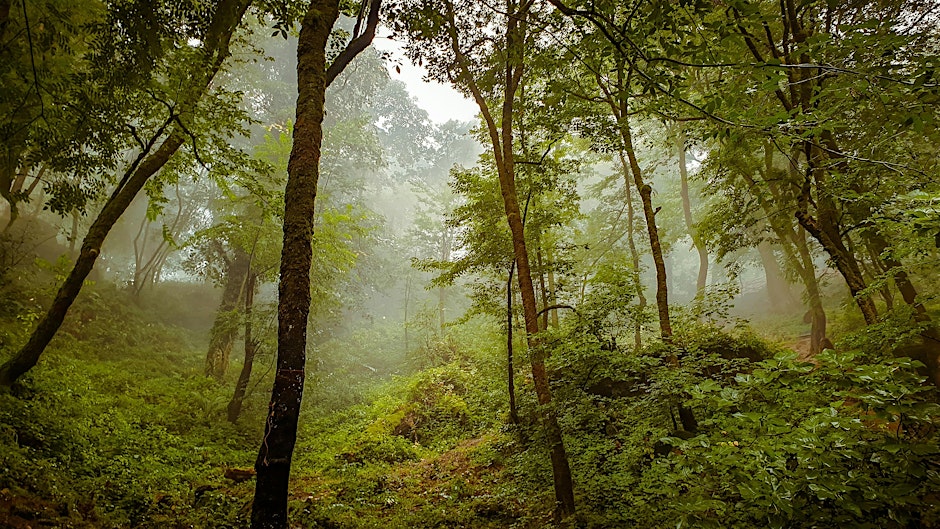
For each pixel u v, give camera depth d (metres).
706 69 7.45
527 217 10.58
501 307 11.86
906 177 5.39
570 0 5.74
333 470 9.73
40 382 8.20
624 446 7.10
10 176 7.28
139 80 6.59
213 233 12.55
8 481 4.98
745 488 2.73
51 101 6.96
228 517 6.17
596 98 9.12
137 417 9.55
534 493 7.08
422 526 6.71
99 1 7.18
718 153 10.03
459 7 7.62
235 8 6.59
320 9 4.92
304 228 4.13
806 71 6.40
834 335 12.20
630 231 15.94
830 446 2.74
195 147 8.32
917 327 4.66
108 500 5.80
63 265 9.16
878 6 6.38
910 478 2.54
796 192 9.09
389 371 21.22
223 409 11.98
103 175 7.88
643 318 7.91
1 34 6.36
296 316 3.85
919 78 3.12
